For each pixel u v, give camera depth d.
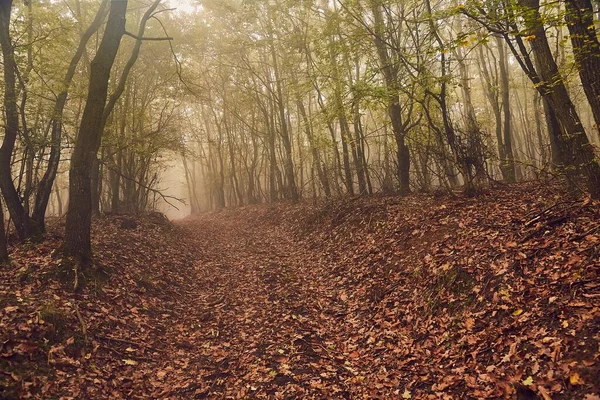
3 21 10.36
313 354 6.75
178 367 6.77
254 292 10.48
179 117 26.27
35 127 12.58
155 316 8.62
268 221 23.34
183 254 14.77
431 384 5.36
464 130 12.32
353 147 18.59
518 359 4.95
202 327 8.48
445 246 8.69
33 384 5.20
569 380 4.24
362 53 14.40
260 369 6.34
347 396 5.52
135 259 11.56
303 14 17.05
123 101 21.27
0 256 8.53
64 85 12.02
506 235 7.66
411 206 12.45
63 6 19.09
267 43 22.36
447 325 6.52
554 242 6.61
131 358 6.67
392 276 9.09
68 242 8.86
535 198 9.44
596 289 5.19
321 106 14.72
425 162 13.31
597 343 4.43
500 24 7.93
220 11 24.03
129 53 21.72
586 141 7.39
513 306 5.87
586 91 6.71
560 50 17.95
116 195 20.91
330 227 15.29
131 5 21.88
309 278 11.36
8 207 11.04
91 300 7.91
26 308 6.55
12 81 10.85
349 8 13.68
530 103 28.95
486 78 20.50
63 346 6.12
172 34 22.73
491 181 12.45
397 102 14.68
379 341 6.95
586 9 6.40
